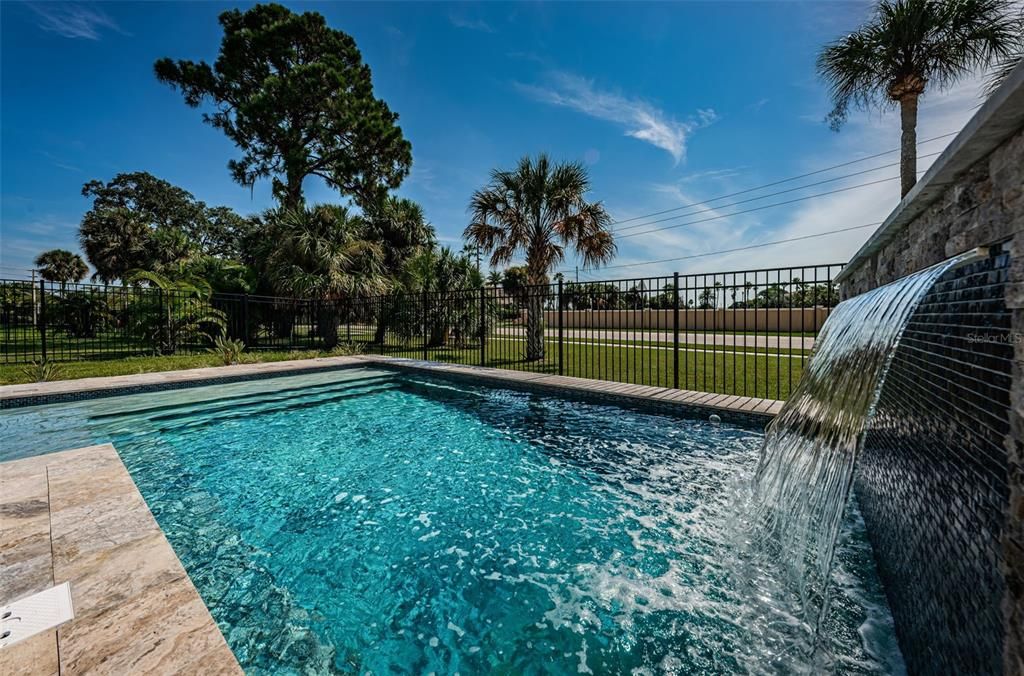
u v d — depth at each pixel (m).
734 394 4.93
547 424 4.48
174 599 1.39
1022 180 0.85
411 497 2.83
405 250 15.00
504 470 3.27
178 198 27.78
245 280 11.38
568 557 2.14
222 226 29.05
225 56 15.53
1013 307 0.83
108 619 1.29
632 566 2.06
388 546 2.25
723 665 1.48
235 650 1.56
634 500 2.75
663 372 6.80
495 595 1.87
